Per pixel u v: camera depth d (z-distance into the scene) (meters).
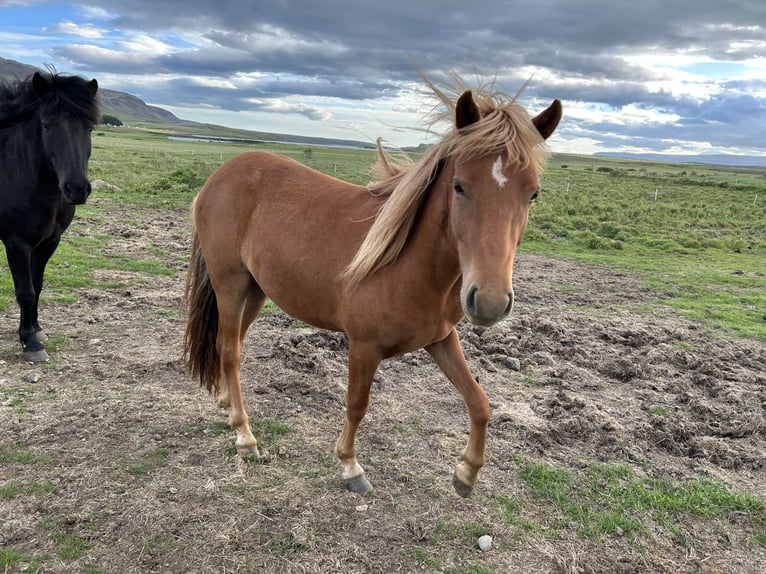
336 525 2.61
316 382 4.24
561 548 2.56
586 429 3.70
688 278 9.42
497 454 3.36
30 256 4.38
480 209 1.99
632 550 2.59
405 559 2.42
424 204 2.37
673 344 5.73
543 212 17.33
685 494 3.05
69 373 4.08
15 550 2.31
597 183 35.59
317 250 2.77
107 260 7.68
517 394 4.29
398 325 2.46
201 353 3.57
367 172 3.07
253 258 3.15
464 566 2.41
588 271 9.68
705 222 17.98
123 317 5.44
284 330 5.45
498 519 2.74
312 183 3.17
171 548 2.38
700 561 2.55
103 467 2.94
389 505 2.80
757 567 2.54
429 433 3.60
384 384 4.34
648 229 15.62
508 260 1.97
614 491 3.04
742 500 3.00
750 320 6.92
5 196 4.04
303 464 3.13
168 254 8.47
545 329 5.98
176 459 3.07
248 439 3.15
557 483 3.08
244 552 2.39
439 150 2.23
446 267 2.32
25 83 4.18
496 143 1.95
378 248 2.37
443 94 2.28
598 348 5.47
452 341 2.71
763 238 15.45
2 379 3.89
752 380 4.79
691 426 3.85
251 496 2.78
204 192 3.49
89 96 4.13
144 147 46.81
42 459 2.97
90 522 2.51
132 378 4.10
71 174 3.99
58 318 5.23
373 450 3.34
